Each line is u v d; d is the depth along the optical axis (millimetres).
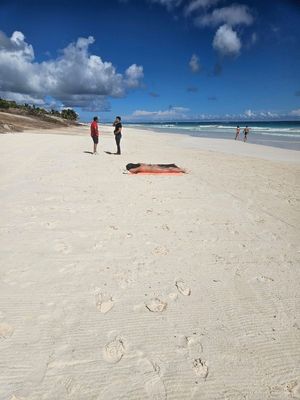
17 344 2947
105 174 10648
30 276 4074
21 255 4602
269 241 5555
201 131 60562
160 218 6461
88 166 12125
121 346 3000
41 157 13672
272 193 9062
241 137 38281
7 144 17453
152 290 3912
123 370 2734
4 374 2619
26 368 2689
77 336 3094
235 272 4430
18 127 33000
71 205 6992
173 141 30922
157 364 2816
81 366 2748
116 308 3545
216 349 3018
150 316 3441
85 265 4422
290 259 4891
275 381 2705
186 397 2521
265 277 4324
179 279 4188
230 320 3436
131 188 8859
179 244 5254
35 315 3359
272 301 3793
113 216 6430
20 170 10438
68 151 16469
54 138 24078
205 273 4363
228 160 16203
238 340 3146
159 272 4336
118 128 15914
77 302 3611
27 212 6391
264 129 64125
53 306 3521
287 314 3566
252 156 18484
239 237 5680
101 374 2682
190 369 2777
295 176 12062
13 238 5145
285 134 44969
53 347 2938
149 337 3137
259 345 3094
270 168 13867
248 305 3705
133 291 3873
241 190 9281
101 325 3266
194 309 3592
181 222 6289
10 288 3803
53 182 9055
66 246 4965
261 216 6906
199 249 5105
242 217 6785
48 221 5961
